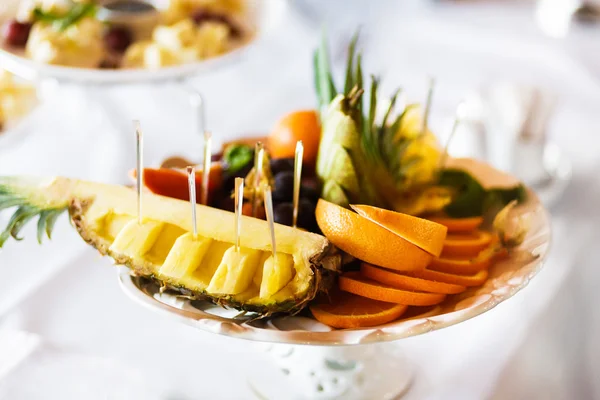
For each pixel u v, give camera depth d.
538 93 1.09
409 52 1.59
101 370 0.79
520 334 0.84
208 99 1.32
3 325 0.83
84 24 1.21
